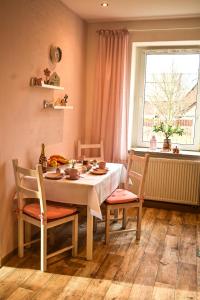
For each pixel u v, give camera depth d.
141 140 4.77
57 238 3.29
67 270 2.65
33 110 3.09
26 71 2.91
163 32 4.11
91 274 2.60
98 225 3.71
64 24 3.65
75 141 4.28
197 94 4.48
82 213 3.85
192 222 3.90
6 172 2.72
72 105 4.07
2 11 2.49
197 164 4.16
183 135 4.60
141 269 2.71
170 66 4.54
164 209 4.38
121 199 3.16
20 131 2.89
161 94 4.62
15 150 2.83
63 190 2.81
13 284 2.42
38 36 3.08
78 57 4.15
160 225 3.77
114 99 4.30
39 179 2.49
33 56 3.01
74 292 2.34
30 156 3.11
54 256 2.88
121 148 4.35
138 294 2.34
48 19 3.26
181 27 4.02
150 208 4.41
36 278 2.51
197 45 4.35
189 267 2.78
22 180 2.91
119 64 4.20
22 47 2.81
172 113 4.61
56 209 2.78
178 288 2.44
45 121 3.37
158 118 4.67
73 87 4.05
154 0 3.44
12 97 2.72
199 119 4.50
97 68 4.33
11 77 2.68
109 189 3.20
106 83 4.29
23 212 2.79
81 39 4.21
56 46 3.49
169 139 4.51
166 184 4.31
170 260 2.89
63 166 3.30
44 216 2.56
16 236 2.96
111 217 3.91
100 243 3.21
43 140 3.35
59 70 3.61
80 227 3.61
